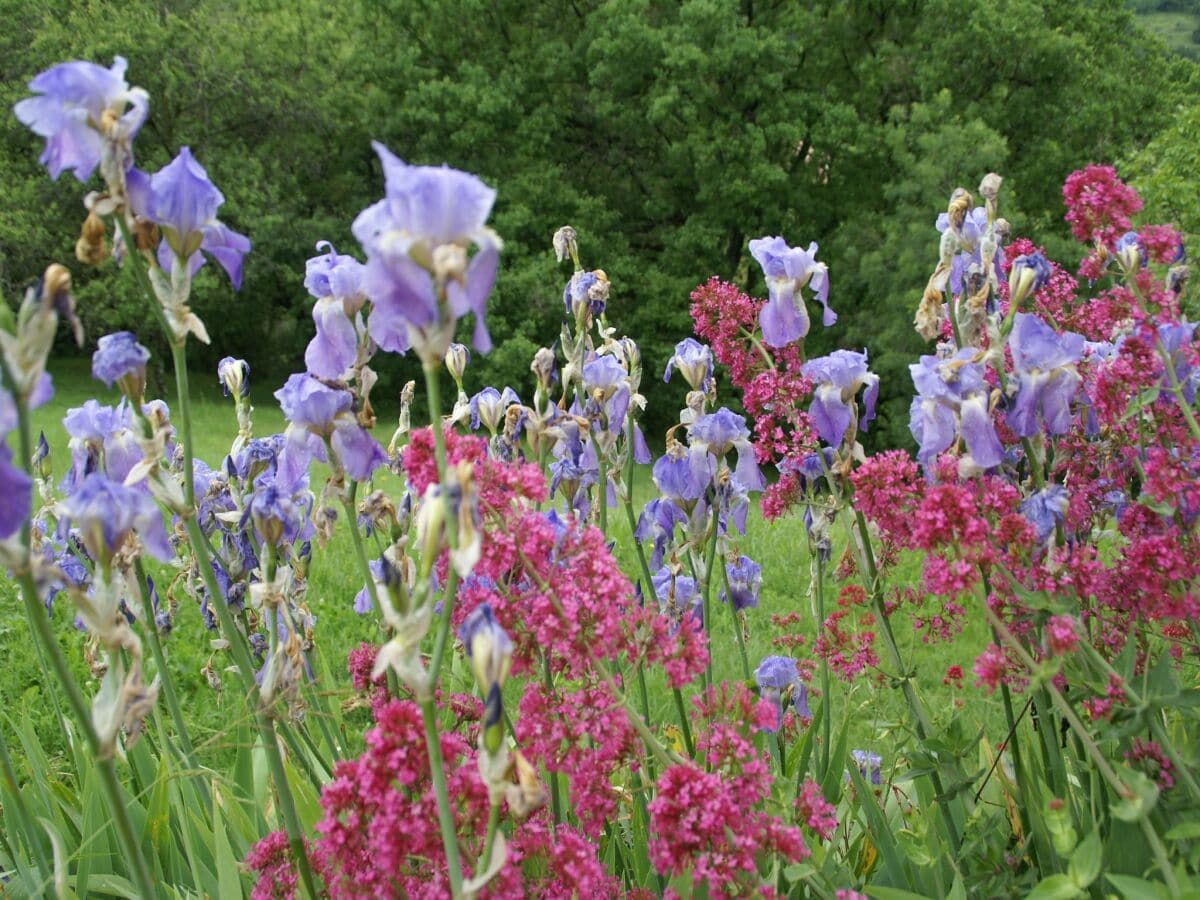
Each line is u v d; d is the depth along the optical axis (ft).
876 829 8.81
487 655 5.10
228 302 80.84
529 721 6.55
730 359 9.35
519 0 73.82
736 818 6.07
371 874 6.18
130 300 71.20
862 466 7.52
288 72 81.66
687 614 6.85
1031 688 6.45
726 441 9.13
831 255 68.74
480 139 71.97
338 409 7.45
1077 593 7.30
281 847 7.29
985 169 58.95
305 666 9.73
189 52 78.13
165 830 9.80
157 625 10.09
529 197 69.82
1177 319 7.61
